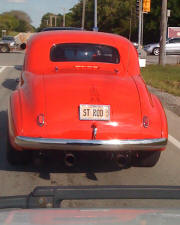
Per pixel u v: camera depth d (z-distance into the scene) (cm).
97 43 579
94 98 459
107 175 513
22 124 445
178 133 754
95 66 561
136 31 6191
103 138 444
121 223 149
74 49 575
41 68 555
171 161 580
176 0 5144
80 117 447
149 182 493
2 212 169
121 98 467
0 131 712
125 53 578
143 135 452
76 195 186
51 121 444
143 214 162
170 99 1118
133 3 6581
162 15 2147
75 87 475
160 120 469
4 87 1299
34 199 184
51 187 192
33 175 503
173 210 170
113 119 450
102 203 420
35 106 453
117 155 460
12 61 2467
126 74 553
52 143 438
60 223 150
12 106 471
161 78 1627
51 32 608
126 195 187
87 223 149
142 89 495
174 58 3127
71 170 525
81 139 441
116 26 7275
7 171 513
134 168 542
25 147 443
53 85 480
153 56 3472
